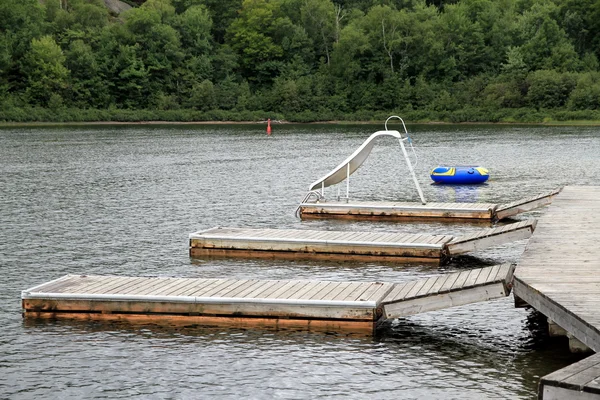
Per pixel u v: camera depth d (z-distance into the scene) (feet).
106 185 107.45
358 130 276.82
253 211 83.15
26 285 50.70
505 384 32.04
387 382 32.58
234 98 360.28
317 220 77.36
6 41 332.19
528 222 55.47
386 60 362.53
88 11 380.99
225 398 31.24
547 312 33.35
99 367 34.83
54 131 269.23
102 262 57.72
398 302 38.40
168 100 351.46
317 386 32.27
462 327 39.93
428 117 330.34
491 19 381.60
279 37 396.37
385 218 77.61
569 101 307.78
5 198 93.97
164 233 69.72
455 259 58.29
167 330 39.68
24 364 35.37
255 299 39.99
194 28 386.93
